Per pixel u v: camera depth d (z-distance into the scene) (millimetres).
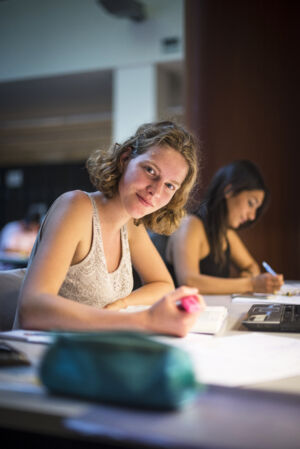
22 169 12102
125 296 1510
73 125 10109
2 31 8148
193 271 2154
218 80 4207
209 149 4207
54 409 571
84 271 1375
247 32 4168
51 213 1290
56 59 7824
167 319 980
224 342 972
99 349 593
